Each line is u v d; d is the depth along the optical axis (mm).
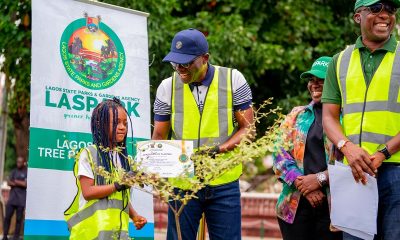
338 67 5547
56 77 6832
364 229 5230
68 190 6797
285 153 6539
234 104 6203
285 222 6590
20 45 12516
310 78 6617
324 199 6418
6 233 16359
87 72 7016
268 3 14750
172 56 5953
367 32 5375
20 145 16625
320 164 6453
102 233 5578
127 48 7285
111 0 12508
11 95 14227
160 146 5398
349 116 5426
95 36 7094
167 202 5219
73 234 5695
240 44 13641
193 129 6184
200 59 6016
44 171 6707
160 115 6367
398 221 5281
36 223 6641
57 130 6797
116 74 7188
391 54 5371
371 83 5367
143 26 7414
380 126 5316
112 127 5730
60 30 6887
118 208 5688
